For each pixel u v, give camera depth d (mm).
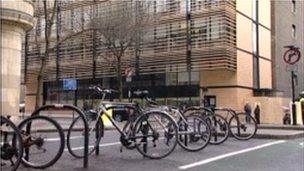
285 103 35656
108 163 7949
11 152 6746
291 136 13820
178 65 34406
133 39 32875
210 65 32938
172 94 35719
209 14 33156
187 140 9867
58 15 38906
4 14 17094
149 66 35812
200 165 7965
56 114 11336
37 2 35750
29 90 44938
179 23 34500
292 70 20875
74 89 37750
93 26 32938
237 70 34031
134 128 8609
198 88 34875
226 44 32562
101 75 38500
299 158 9172
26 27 18609
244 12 35969
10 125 6750
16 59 18203
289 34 47750
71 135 8320
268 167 7996
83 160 7887
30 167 7156
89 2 37312
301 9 51812
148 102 9766
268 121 34281
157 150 8672
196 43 33719
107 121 8852
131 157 8672
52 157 7180
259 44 38781
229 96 33781
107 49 37000
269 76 41094
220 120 11688
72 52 40812
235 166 8008
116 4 34750
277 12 44156
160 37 35344
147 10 33781
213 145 11180
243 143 11875
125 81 35875
